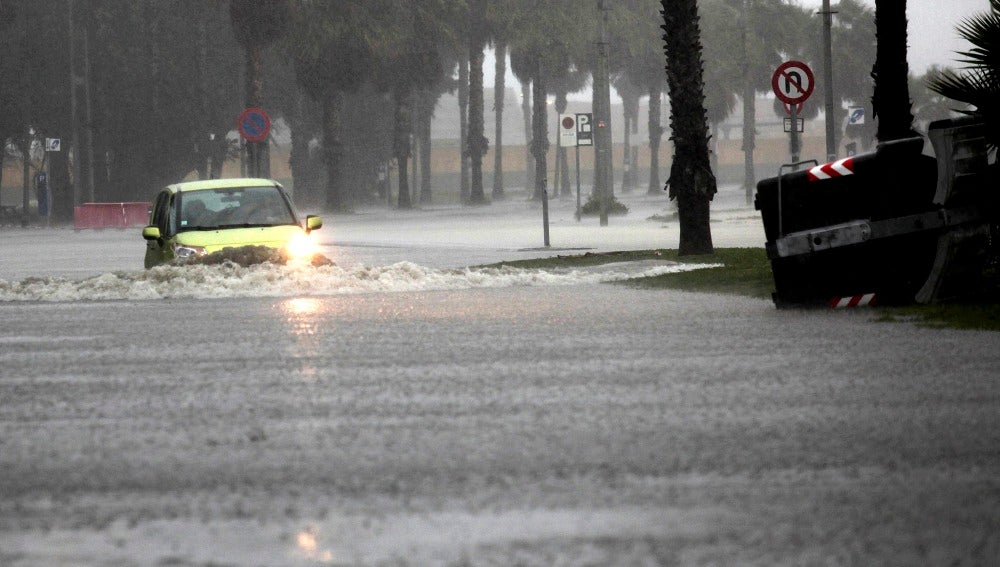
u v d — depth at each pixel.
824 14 98.81
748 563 10.77
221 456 15.86
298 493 13.69
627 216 151.75
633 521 12.25
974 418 17.52
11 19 171.75
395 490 13.77
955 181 33.47
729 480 14.01
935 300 33.88
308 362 25.56
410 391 21.27
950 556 10.88
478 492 13.60
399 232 111.44
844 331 29.12
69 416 19.25
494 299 40.91
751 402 19.41
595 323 32.50
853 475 14.13
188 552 11.38
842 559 10.86
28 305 41.66
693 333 29.62
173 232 47.97
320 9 177.00
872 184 33.84
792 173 34.53
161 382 22.95
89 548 11.58
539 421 18.08
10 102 177.25
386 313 36.50
